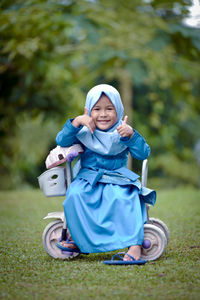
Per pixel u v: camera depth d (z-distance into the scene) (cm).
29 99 969
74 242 325
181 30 874
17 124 1070
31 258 331
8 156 1106
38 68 859
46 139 1402
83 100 1039
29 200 728
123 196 326
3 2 809
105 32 920
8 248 366
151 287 250
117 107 350
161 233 321
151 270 286
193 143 1502
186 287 249
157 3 895
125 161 360
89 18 857
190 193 806
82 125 339
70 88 1033
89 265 305
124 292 242
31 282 264
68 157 336
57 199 738
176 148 1453
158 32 919
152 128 1415
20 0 816
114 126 353
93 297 235
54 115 1037
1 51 817
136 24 930
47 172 341
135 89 1354
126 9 934
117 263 304
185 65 992
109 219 321
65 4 842
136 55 930
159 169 1498
